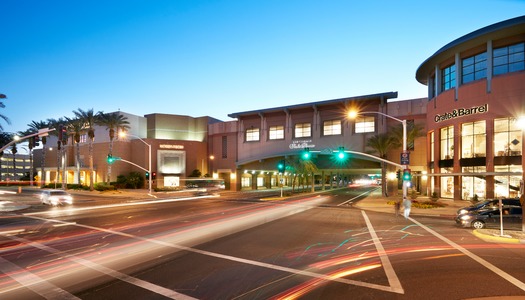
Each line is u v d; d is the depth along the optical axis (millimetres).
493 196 30766
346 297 7332
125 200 37531
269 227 17109
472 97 32719
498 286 8031
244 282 8367
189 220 19844
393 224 18406
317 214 23344
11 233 15250
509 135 30422
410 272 9195
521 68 30344
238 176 62188
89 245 12617
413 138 41281
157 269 9477
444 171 36594
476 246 12562
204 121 68375
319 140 51906
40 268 9594
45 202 31188
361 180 148250
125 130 61562
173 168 62750
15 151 71688
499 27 29875
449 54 35906
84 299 7270
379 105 48062
